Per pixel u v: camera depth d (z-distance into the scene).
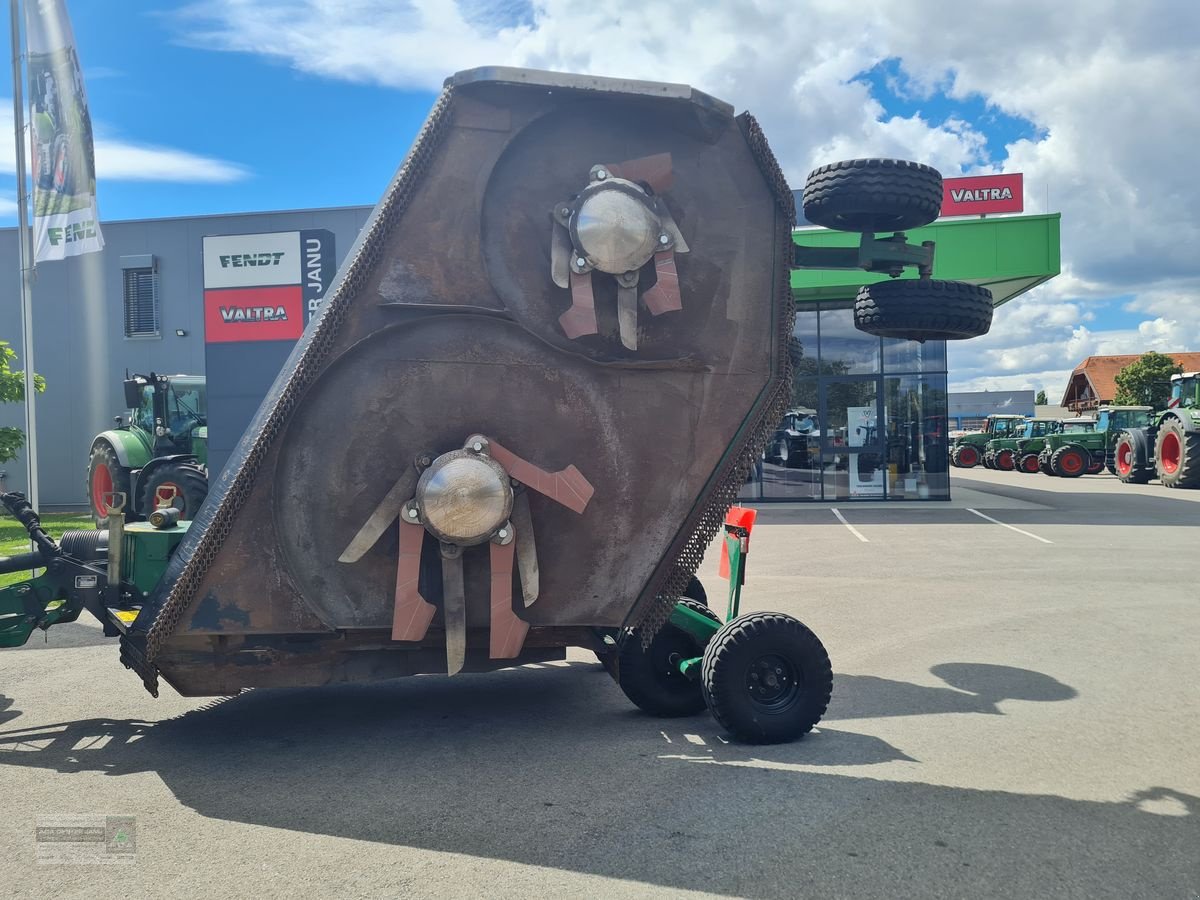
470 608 4.19
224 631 4.03
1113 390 67.44
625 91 4.02
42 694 5.57
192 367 25.34
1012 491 24.39
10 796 3.90
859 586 9.44
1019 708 5.21
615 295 4.16
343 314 4.01
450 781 4.06
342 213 24.39
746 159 4.30
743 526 5.20
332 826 3.57
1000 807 3.76
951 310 4.43
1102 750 4.48
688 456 4.28
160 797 3.88
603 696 5.54
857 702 5.34
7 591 4.87
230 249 12.22
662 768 4.22
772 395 4.30
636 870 3.19
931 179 4.47
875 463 20.89
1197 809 3.74
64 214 12.24
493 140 4.08
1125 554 11.68
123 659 4.65
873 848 3.37
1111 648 6.67
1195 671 6.01
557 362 4.18
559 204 4.09
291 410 4.00
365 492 4.08
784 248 4.30
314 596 4.08
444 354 4.11
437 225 4.07
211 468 12.27
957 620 7.69
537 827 3.55
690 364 4.24
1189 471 23.91
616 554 4.27
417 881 3.11
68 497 25.84
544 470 4.15
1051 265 17.61
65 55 12.09
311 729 4.85
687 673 4.92
